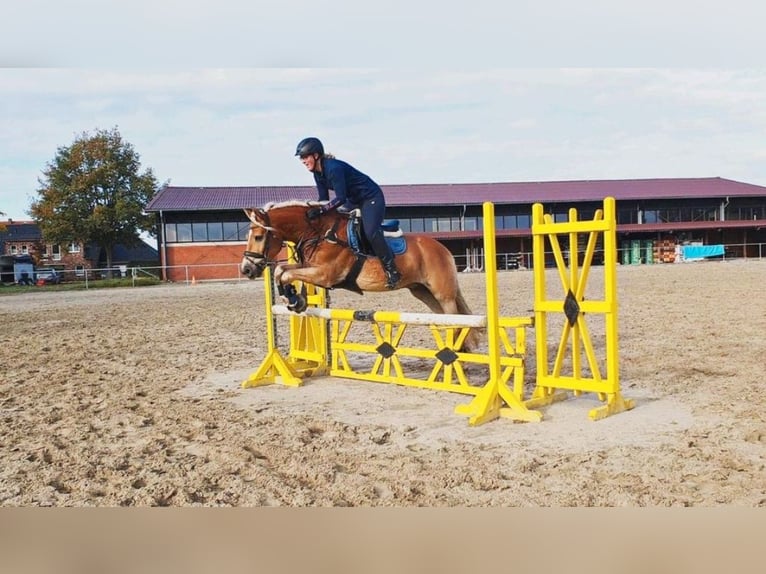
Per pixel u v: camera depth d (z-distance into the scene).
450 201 42.41
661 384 7.13
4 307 21.38
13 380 8.45
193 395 7.39
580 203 43.91
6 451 5.34
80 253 57.31
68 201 52.81
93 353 10.66
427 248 7.38
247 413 6.47
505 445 5.18
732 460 4.56
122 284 34.19
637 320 12.34
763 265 31.80
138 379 8.37
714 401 6.26
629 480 4.29
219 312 17.25
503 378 6.36
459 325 6.40
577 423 5.73
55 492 4.39
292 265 7.04
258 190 44.41
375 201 6.88
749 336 9.92
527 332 11.60
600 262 43.09
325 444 5.34
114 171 52.59
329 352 8.34
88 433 5.85
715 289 18.30
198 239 39.06
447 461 4.82
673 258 43.72
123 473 4.74
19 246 61.03
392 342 7.53
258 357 9.98
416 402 6.77
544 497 4.05
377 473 4.60
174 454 5.18
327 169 6.79
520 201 42.75
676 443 5.04
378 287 7.20
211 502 4.14
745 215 46.78
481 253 42.69
